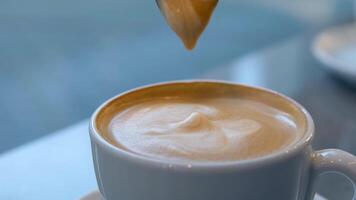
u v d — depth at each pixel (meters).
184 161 0.26
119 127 0.31
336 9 1.39
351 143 0.43
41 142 0.44
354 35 0.70
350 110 0.49
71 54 1.49
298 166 0.28
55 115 1.10
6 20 1.82
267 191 0.27
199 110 0.34
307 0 1.84
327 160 0.29
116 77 1.31
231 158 0.28
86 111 1.12
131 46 1.55
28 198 0.37
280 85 0.55
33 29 1.73
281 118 0.33
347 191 0.37
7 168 0.40
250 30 1.67
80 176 0.39
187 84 0.35
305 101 0.51
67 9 1.96
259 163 0.26
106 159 0.27
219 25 1.72
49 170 0.40
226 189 0.26
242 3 1.99
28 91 1.23
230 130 0.31
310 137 0.28
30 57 1.48
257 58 0.65
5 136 1.02
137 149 0.29
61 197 0.37
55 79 1.30
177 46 1.53
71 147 0.43
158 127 0.31
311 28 0.86
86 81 1.28
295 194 0.28
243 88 0.35
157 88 0.35
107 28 1.74
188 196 0.26
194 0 0.30
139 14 1.90
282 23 1.72
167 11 0.30
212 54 1.45
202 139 0.30
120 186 0.27
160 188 0.26
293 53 0.67
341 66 0.54
